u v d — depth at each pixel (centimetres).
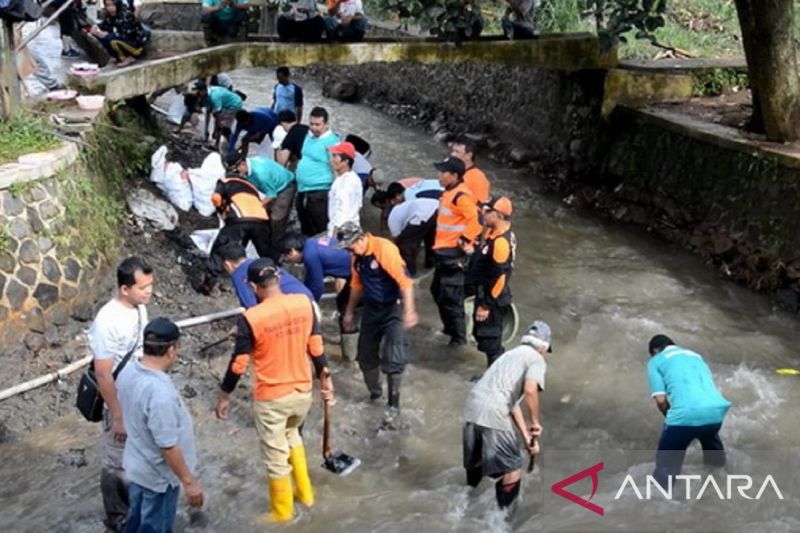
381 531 573
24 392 682
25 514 578
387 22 1722
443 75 1644
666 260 1018
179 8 2055
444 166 782
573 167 1272
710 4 1630
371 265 677
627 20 1114
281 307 551
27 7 811
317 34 1125
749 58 956
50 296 730
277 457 567
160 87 1040
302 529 575
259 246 847
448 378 765
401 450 665
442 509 595
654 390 600
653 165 1127
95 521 570
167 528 503
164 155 1000
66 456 635
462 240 780
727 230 988
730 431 682
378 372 716
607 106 1198
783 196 914
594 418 710
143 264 510
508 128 1457
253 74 2092
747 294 923
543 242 1079
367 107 1817
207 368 755
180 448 483
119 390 486
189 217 1007
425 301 905
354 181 877
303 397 566
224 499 603
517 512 589
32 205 732
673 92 1209
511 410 570
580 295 927
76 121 893
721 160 1008
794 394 737
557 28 1462
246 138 1141
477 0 1153
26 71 959
